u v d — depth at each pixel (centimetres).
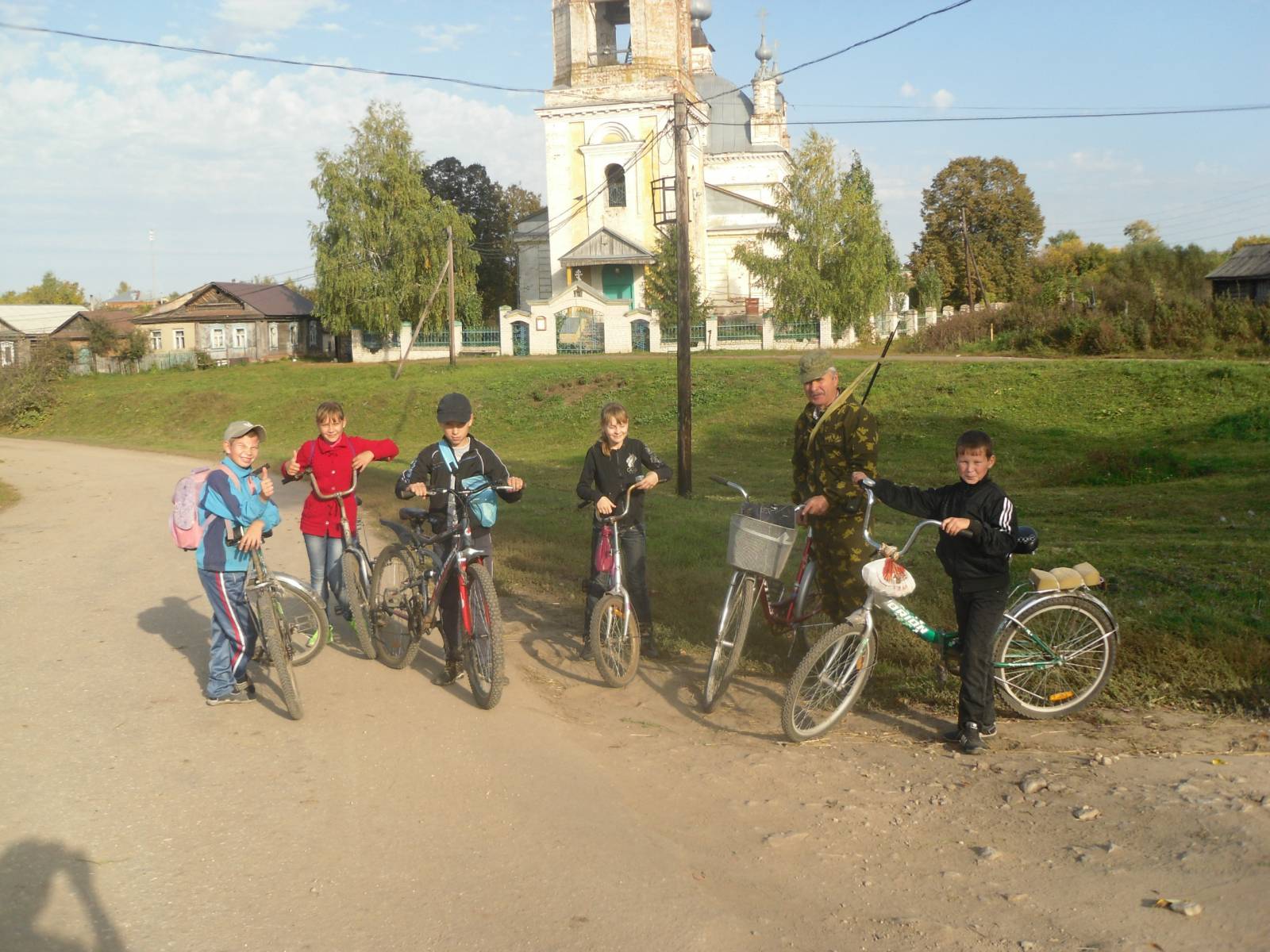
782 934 361
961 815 459
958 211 7012
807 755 538
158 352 5844
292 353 5975
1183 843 418
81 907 376
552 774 505
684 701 632
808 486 649
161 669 689
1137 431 2419
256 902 381
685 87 5281
